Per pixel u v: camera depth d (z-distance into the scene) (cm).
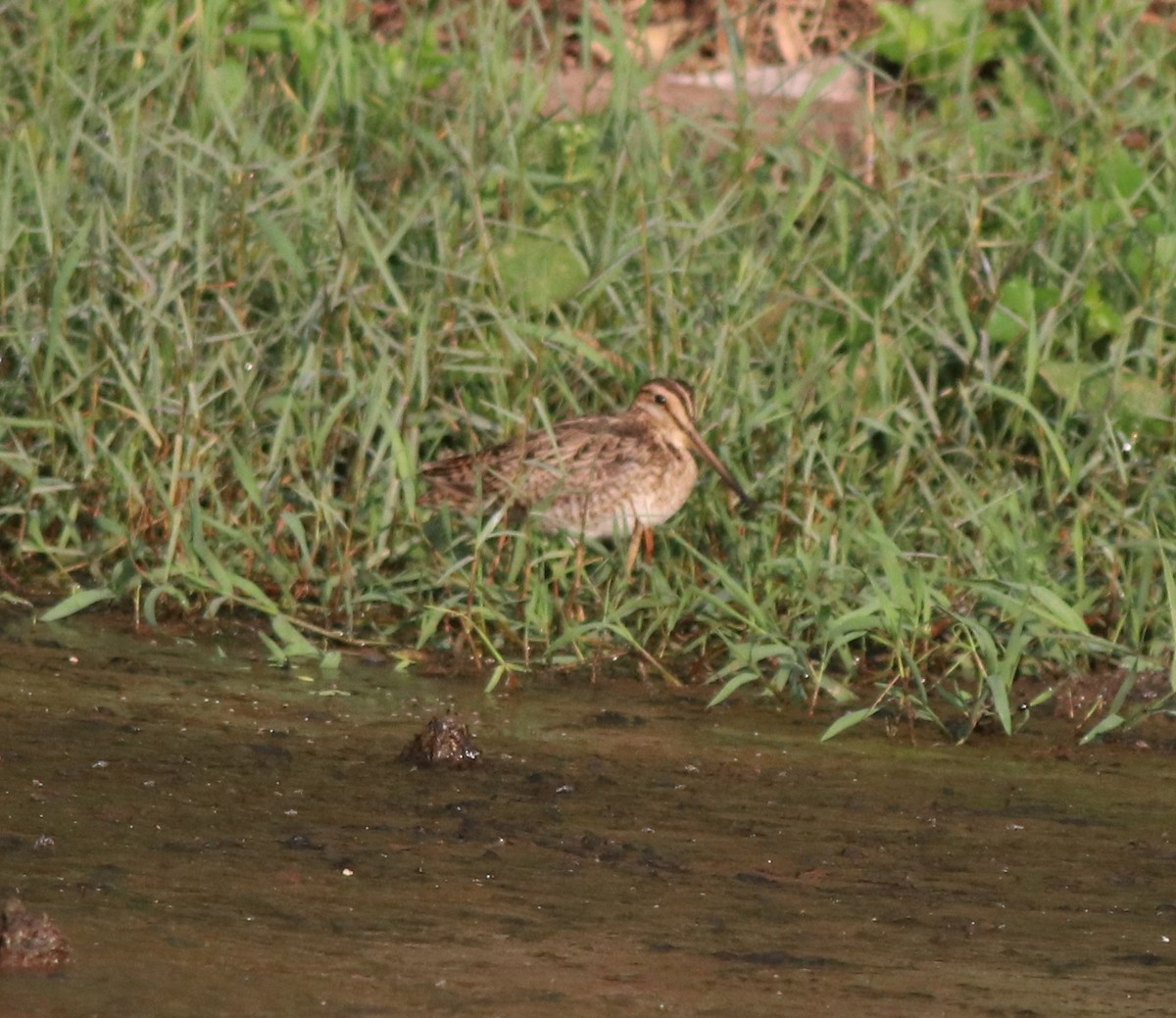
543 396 1253
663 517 1178
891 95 1655
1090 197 1478
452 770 872
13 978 614
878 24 1859
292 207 1317
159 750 872
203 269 1196
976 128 1434
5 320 1234
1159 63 1669
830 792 878
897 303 1272
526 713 976
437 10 1759
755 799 861
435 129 1491
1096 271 1316
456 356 1238
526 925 690
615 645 1084
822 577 1097
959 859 797
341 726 932
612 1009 620
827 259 1351
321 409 1189
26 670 988
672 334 1252
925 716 991
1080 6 1733
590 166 1414
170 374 1202
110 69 1477
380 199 1389
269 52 1566
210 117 1420
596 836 794
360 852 755
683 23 1841
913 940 703
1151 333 1244
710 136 1426
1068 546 1153
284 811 799
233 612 1112
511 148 1368
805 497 1153
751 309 1280
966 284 1313
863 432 1186
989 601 1073
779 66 1775
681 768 899
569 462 1159
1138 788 909
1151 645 1066
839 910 729
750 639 1070
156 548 1133
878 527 1057
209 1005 602
